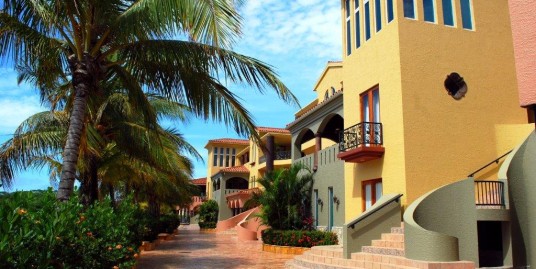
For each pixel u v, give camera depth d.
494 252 11.76
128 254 10.12
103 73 10.34
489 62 14.96
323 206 21.84
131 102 11.55
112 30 9.70
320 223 22.09
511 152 12.07
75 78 9.86
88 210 8.31
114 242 8.74
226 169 47.34
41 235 4.73
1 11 9.55
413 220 10.41
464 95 14.41
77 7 9.41
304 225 21.67
